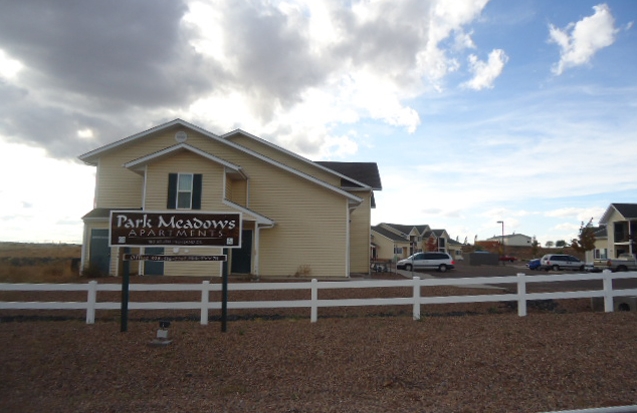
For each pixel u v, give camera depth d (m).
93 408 7.07
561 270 45.56
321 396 7.49
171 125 25.11
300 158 28.81
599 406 6.82
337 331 10.81
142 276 22.25
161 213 11.23
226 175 23.25
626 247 52.69
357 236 31.34
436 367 8.59
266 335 10.54
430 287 19.23
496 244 96.94
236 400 7.36
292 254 24.61
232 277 22.58
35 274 22.78
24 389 7.84
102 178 25.25
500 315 12.41
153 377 8.35
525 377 8.06
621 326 10.70
